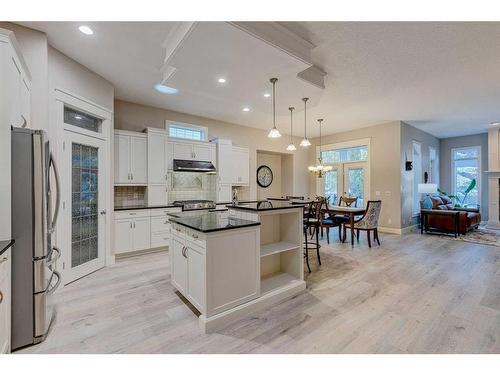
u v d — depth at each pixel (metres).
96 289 2.93
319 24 2.45
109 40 2.72
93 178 3.55
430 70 3.47
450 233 6.27
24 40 2.48
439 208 6.73
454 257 4.20
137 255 4.33
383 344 1.91
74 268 3.17
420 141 7.25
